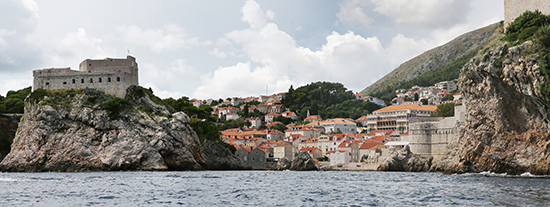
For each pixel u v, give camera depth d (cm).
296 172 14050
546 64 7969
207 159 16312
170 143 13688
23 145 13462
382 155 15038
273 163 19362
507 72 8750
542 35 8206
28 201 5478
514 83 8694
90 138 13338
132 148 13275
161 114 14550
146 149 13325
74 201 5478
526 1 9588
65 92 14488
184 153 14000
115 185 7600
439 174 11538
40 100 14025
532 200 5194
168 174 11169
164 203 5356
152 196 6003
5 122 15625
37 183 8044
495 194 5800
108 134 13412
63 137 13350
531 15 9150
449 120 13762
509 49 8656
